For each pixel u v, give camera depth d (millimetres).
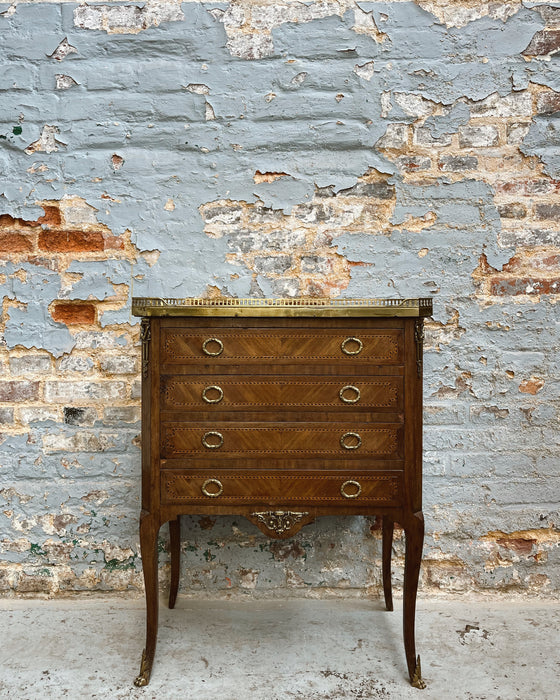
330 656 1877
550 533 2242
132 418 2238
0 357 2229
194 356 1678
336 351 1672
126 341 2232
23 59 2195
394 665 1828
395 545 2248
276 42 2193
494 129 2201
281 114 2205
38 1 2186
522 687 1725
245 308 1643
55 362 2234
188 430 1688
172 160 2213
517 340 2227
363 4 2184
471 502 2246
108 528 2248
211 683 1741
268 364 1676
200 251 2227
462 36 2188
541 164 2201
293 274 2230
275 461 1691
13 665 1826
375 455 1687
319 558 2254
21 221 2217
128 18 2189
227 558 2256
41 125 2203
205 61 2197
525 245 2211
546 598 2242
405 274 2229
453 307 2229
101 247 2221
